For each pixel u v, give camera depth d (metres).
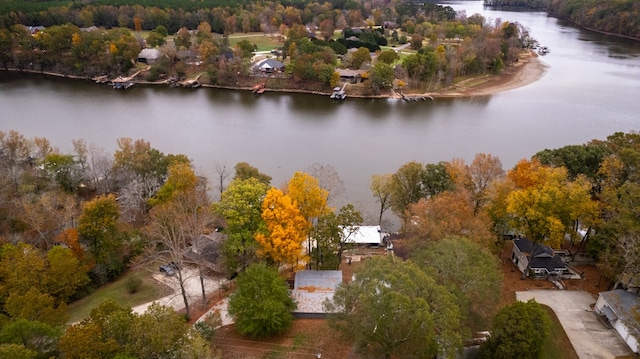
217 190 107.19
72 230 69.94
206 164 120.75
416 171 83.19
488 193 71.94
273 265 66.00
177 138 138.62
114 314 42.72
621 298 58.69
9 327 42.03
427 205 66.62
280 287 54.75
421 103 178.00
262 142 136.88
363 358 49.53
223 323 57.44
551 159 81.19
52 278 61.47
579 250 75.44
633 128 146.38
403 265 46.94
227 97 184.88
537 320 48.00
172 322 43.97
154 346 41.09
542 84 197.75
